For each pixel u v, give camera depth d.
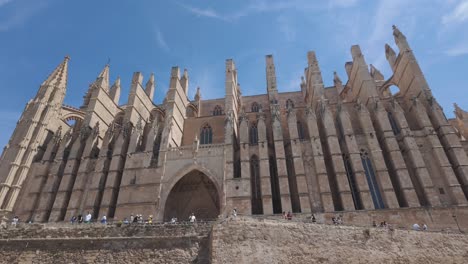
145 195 40.91
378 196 38.53
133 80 53.94
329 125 43.16
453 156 39.34
